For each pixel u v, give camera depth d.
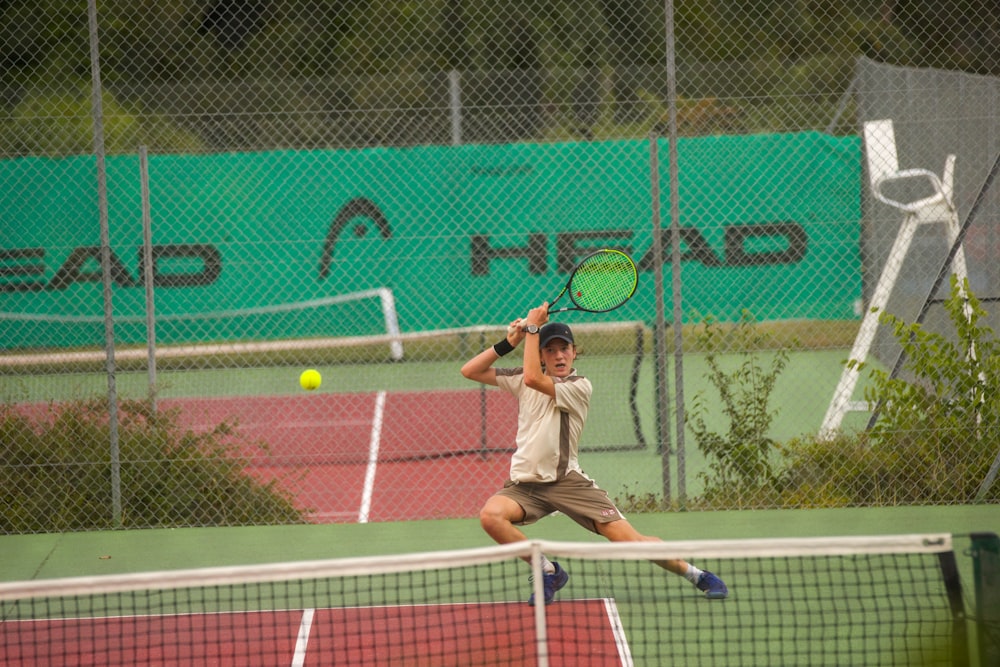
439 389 31.11
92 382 28.44
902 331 20.64
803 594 15.04
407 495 22.27
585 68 44.22
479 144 30.25
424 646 13.71
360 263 30.81
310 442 26.86
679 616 14.50
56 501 19.73
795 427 25.64
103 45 40.69
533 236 30.31
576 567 16.55
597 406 27.42
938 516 19.14
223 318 30.31
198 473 20.11
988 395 20.12
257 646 13.84
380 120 34.84
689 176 28.58
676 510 20.03
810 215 28.02
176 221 29.92
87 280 29.08
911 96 26.94
